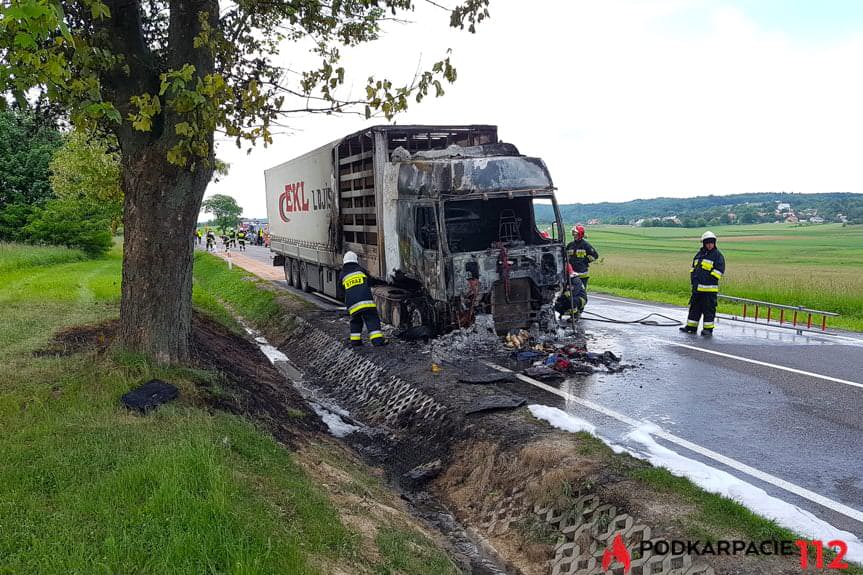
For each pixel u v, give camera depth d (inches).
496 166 398.3
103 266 1049.5
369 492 222.1
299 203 706.2
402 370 366.3
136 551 129.7
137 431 192.7
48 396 225.0
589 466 209.6
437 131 473.7
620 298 697.0
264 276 1039.6
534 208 445.7
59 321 404.2
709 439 242.4
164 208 260.7
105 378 234.5
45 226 1333.7
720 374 340.8
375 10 299.3
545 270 406.6
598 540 181.6
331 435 313.1
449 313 404.8
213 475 159.5
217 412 231.3
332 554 151.9
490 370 352.8
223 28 288.4
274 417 272.5
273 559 133.0
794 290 679.7
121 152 269.6
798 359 374.0
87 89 197.6
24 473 161.0
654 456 221.1
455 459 263.0
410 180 416.8
